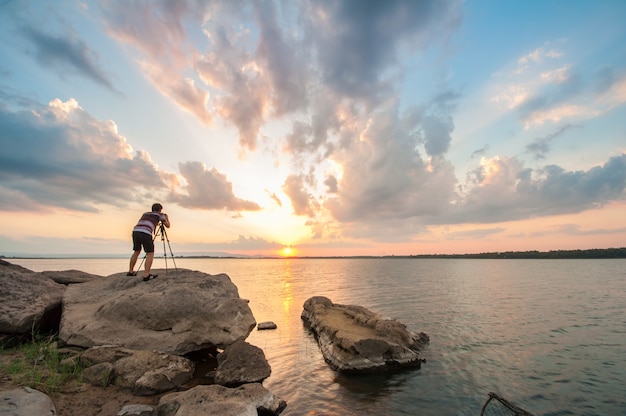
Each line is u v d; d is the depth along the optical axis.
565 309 27.44
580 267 123.19
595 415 9.37
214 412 6.51
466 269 113.88
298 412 8.83
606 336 18.36
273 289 45.50
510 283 54.31
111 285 12.38
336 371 12.35
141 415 6.74
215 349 12.83
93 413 6.70
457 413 9.15
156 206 13.48
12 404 5.45
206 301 11.09
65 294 11.60
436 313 25.39
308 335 18.59
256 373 10.39
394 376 11.91
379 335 14.91
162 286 11.79
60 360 8.59
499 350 15.49
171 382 8.62
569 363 13.73
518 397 10.45
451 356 14.47
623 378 12.14
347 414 8.86
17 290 10.61
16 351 8.99
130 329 9.96
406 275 79.06
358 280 62.66
